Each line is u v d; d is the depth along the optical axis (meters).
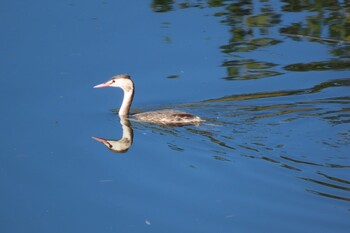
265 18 23.33
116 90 19.59
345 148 15.82
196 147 16.28
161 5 24.12
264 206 14.08
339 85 19.14
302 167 15.16
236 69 20.22
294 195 14.28
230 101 18.58
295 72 19.98
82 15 23.11
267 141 16.31
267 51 21.17
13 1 24.08
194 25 22.69
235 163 15.49
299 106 18.08
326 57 20.78
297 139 16.31
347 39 21.83
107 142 16.95
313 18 23.33
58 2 24.14
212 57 20.81
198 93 19.09
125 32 22.09
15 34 21.77
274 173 15.02
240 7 24.20
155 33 22.09
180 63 20.52
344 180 14.64
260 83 19.47
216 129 17.02
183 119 17.41
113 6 23.88
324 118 17.33
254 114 17.77
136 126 17.58
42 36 21.70
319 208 13.85
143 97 19.09
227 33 22.22
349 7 24.08
